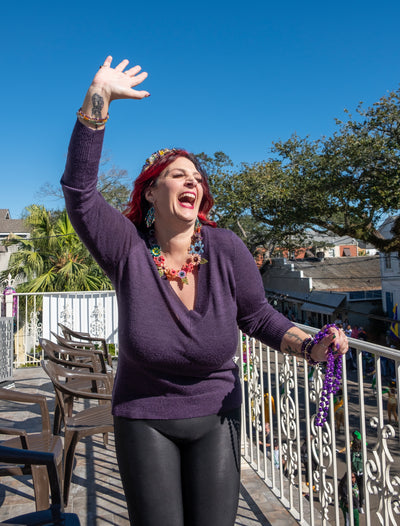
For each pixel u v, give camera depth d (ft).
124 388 4.61
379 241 65.31
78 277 51.11
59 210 85.15
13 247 74.84
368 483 6.80
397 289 81.97
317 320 99.76
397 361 6.05
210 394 4.57
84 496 10.43
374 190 56.44
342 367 7.51
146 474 4.29
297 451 8.97
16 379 23.27
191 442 4.53
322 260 121.70
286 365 9.54
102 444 13.85
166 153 4.96
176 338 4.39
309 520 8.96
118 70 4.21
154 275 4.59
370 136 58.23
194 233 4.98
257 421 11.30
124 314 4.48
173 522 4.22
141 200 5.19
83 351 15.75
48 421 9.77
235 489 4.53
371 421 6.66
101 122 4.06
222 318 4.63
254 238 114.01
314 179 64.69
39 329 30.94
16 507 9.96
